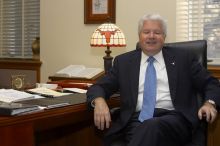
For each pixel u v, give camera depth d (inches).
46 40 145.0
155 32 83.3
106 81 86.3
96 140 107.1
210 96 79.4
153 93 82.6
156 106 82.6
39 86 104.1
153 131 70.6
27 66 151.7
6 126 60.5
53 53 143.6
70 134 107.0
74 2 137.0
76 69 127.9
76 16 136.8
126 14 125.9
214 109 76.2
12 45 166.6
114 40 109.1
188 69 84.2
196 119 79.5
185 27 121.9
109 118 76.8
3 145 60.2
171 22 118.2
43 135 100.0
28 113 65.0
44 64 146.4
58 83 110.1
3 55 168.2
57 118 75.1
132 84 83.7
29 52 161.5
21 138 63.4
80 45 136.5
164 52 85.7
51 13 142.8
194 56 86.3
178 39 121.0
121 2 126.5
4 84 157.8
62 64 141.6
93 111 80.8
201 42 92.4
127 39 126.2
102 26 111.3
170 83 82.4
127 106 83.3
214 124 90.4
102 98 80.3
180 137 76.9
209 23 118.1
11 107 63.1
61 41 141.2
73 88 102.0
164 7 119.1
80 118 83.5
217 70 110.8
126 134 79.9
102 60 131.6
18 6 162.7
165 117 76.2
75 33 137.4
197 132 80.7
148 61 85.0
